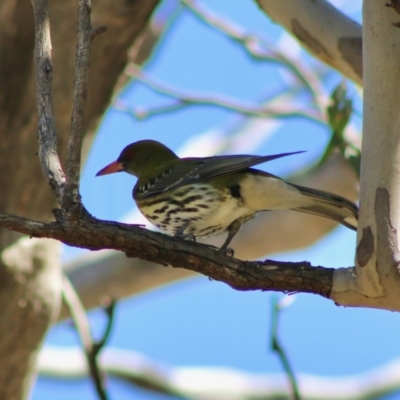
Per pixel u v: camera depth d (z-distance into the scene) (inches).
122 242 303.1
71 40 488.7
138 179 520.1
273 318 401.1
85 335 526.9
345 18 432.8
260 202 419.2
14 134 513.3
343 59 430.0
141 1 492.4
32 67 502.0
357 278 300.2
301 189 406.0
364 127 301.1
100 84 513.3
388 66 296.4
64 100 497.7
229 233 439.5
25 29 494.9
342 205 401.1
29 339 551.5
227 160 420.8
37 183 528.1
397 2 289.7
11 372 554.9
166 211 446.6
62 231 295.7
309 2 435.5
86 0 301.7
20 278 536.4
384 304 300.5
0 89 504.1
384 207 293.6
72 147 292.4
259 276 310.7
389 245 292.2
